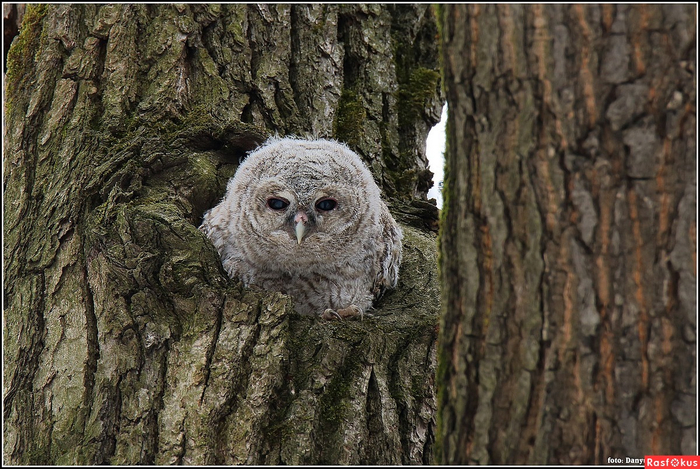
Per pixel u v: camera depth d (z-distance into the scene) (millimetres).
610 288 4824
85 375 7777
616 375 4852
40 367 8062
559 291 4941
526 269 5043
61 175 9234
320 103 11609
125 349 7785
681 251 4707
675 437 4754
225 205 10219
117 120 9875
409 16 12812
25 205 9195
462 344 5379
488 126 5109
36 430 7672
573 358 4934
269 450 6996
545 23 4836
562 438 4984
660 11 4652
